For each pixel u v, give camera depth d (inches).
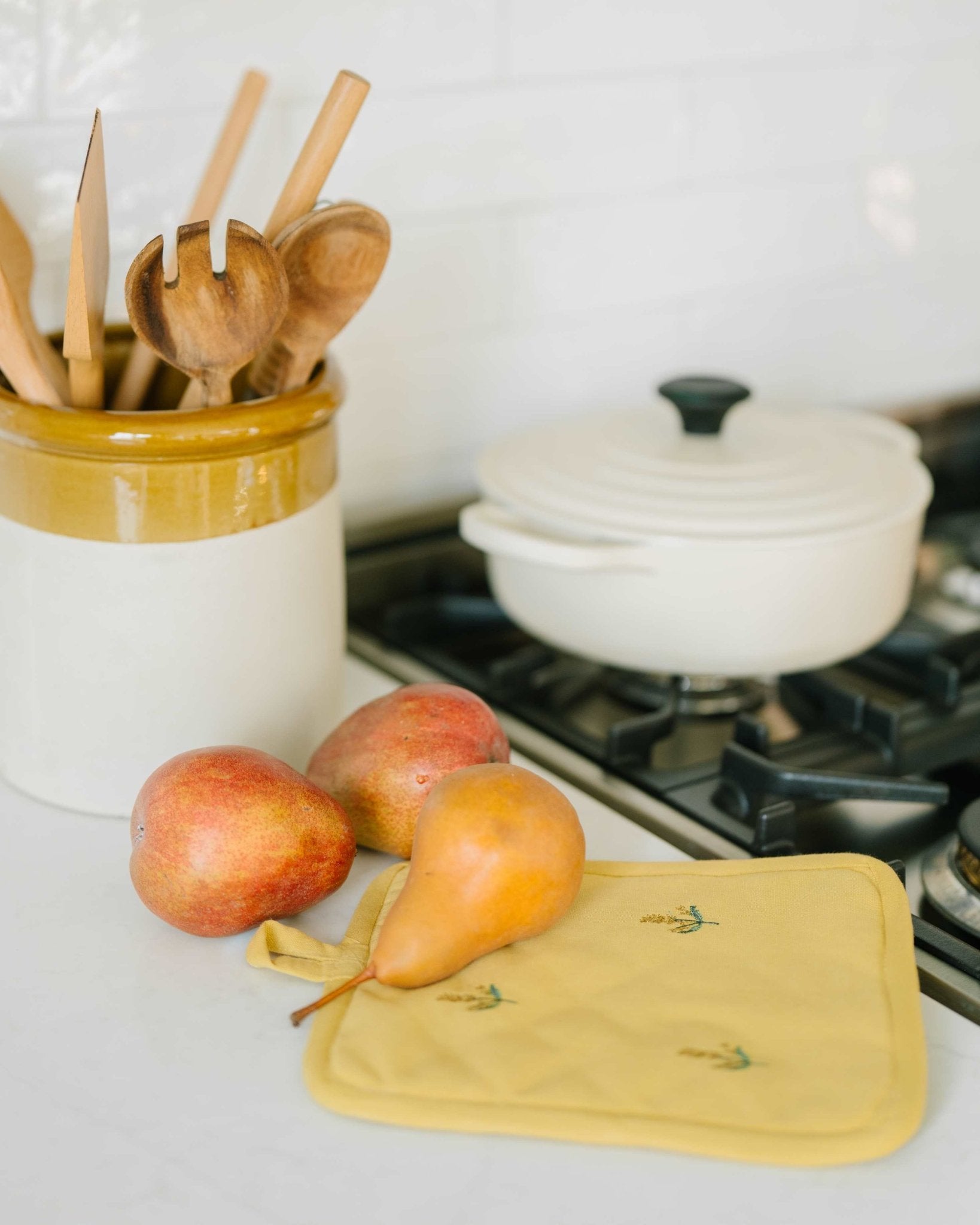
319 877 20.7
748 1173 16.8
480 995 19.3
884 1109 17.1
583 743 29.3
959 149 45.1
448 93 34.0
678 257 40.1
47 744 24.2
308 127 32.1
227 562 23.0
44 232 29.2
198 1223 16.0
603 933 20.6
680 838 25.0
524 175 36.1
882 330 46.0
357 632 34.8
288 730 24.9
